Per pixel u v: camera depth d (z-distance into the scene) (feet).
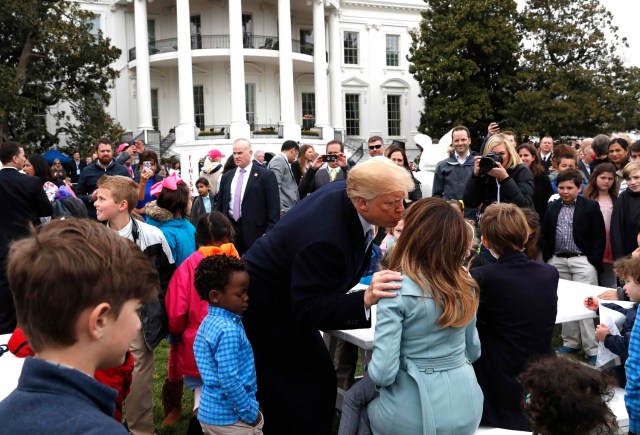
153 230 12.89
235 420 9.75
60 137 98.94
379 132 123.54
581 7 105.81
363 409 9.66
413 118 126.41
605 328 11.10
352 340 10.52
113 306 3.95
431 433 7.94
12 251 3.89
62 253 3.76
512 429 9.55
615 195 19.44
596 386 6.53
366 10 121.49
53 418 3.51
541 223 21.02
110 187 12.19
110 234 4.17
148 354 12.25
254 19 106.01
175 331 12.39
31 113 78.64
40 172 23.31
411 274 8.08
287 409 10.12
